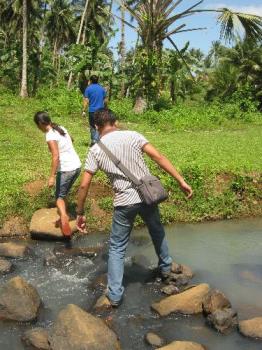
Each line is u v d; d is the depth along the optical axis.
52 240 6.72
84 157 10.00
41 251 6.34
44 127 6.30
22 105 21.98
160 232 5.14
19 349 4.05
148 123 17.89
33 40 39.50
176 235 7.14
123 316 4.62
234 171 8.95
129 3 19.31
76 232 6.96
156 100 20.72
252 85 31.27
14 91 30.98
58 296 5.03
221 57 37.81
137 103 19.77
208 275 5.66
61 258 5.97
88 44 24.08
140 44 20.67
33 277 5.48
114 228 4.77
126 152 4.61
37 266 5.81
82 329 4.02
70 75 31.03
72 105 19.73
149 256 6.18
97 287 5.20
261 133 16.19
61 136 6.38
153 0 18.58
